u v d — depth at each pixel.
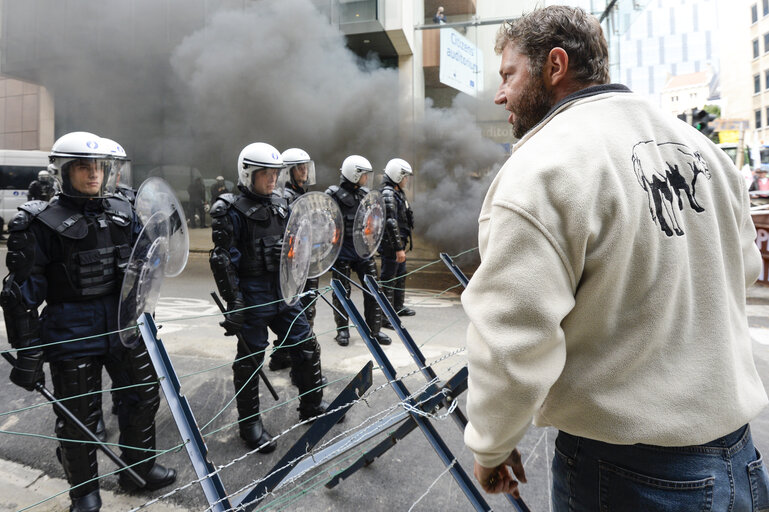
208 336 4.73
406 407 1.72
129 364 2.26
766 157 18.69
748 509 0.87
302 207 2.83
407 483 2.46
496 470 1.06
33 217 2.04
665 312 0.79
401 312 5.60
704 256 0.85
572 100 0.90
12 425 3.00
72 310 2.16
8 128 13.77
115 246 2.29
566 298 0.76
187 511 2.26
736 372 0.86
